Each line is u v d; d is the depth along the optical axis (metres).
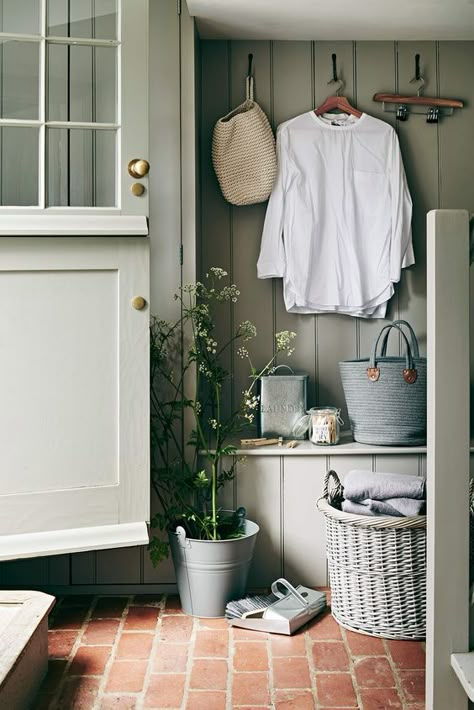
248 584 2.94
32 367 2.28
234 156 3.14
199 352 2.92
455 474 1.80
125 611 2.77
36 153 2.29
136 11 2.31
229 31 3.16
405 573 2.47
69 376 2.30
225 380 3.28
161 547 2.75
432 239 1.80
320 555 2.94
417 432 2.96
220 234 3.29
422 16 3.02
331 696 2.13
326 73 3.29
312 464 2.92
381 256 3.16
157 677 2.25
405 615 2.49
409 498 2.54
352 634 2.56
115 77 2.33
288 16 3.01
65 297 2.29
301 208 3.14
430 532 1.83
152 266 2.95
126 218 2.30
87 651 2.43
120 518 2.33
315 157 3.17
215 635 2.55
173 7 2.95
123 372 2.32
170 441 2.95
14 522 2.26
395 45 3.30
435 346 1.79
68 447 2.30
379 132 3.20
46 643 2.29
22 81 2.29
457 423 1.80
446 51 3.31
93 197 2.32
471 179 3.31
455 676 1.81
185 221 2.95
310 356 3.30
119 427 2.33
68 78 2.31
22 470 2.27
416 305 3.32
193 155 2.95
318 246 3.18
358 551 2.52
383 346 3.09
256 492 2.92
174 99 2.95
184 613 2.75
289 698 2.12
